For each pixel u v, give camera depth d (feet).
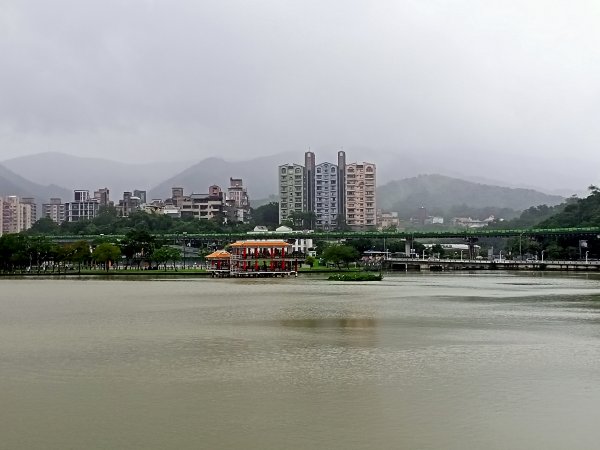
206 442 128.16
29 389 168.96
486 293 480.23
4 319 317.83
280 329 274.98
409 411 147.54
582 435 131.44
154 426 138.10
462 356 210.38
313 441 128.36
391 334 259.19
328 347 228.63
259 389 167.32
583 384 171.22
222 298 440.45
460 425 137.59
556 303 393.29
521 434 132.05
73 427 137.90
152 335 258.78
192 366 196.13
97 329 278.05
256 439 129.59
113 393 164.45
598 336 252.21
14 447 126.31
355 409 149.28
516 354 213.46
